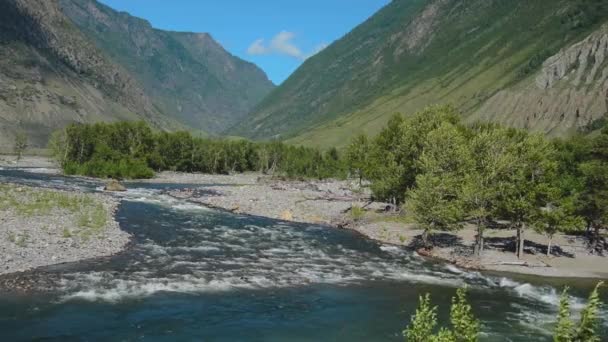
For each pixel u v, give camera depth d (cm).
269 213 7481
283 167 18775
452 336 1238
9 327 2500
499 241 5728
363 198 9669
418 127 7119
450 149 5456
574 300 3569
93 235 4538
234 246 4878
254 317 2942
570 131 19488
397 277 4081
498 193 4859
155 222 5872
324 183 14325
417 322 1325
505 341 2719
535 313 3244
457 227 5200
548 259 4925
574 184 6419
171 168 17088
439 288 3788
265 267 4112
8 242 3888
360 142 9400
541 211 4888
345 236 5941
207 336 2608
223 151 18588
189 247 4638
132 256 4072
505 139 5212
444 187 5109
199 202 8319
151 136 16638
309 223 6894
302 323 2895
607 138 5941
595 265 4750
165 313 2884
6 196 5812
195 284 3469
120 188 9369
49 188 8138
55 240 4153
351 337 2712
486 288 3847
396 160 7300
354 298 3431
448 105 8194
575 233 6250
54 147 14400
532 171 4941
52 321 2617
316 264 4372
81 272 3475
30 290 3033
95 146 14762
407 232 6169
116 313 2809
